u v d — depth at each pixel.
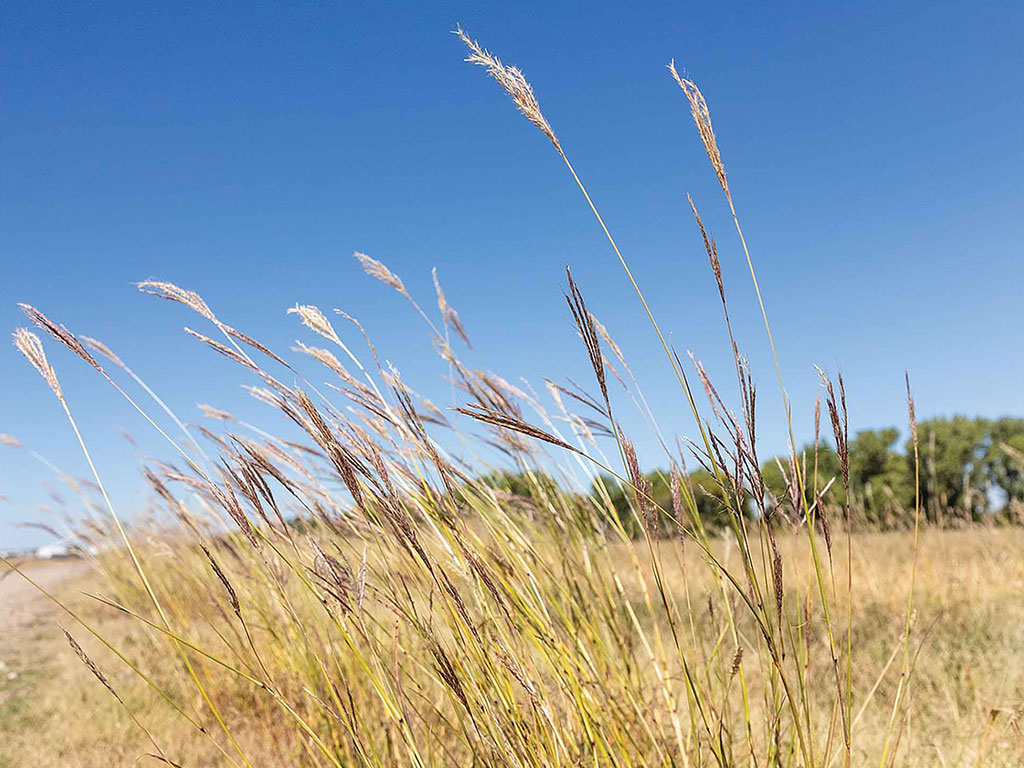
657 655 2.17
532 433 1.32
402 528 1.60
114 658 5.38
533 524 2.60
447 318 2.46
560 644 2.00
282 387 1.66
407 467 1.98
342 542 2.07
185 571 3.94
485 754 1.81
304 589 2.46
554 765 1.82
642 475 1.51
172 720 3.72
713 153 1.39
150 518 4.07
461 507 2.14
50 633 7.26
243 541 2.76
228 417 2.10
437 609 1.88
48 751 3.64
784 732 1.95
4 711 4.61
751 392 1.32
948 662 3.82
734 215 1.42
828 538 1.45
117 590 5.50
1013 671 3.59
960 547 6.94
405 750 2.23
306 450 2.12
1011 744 2.63
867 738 2.73
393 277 2.28
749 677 2.73
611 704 2.07
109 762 3.31
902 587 5.46
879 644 4.04
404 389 1.84
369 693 2.51
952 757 2.58
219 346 1.68
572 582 2.39
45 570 12.22
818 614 4.27
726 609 1.79
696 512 1.81
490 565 2.03
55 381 1.66
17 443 2.20
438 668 1.68
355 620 1.74
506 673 1.84
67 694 4.73
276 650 2.87
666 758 1.95
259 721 3.34
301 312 1.79
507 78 1.43
